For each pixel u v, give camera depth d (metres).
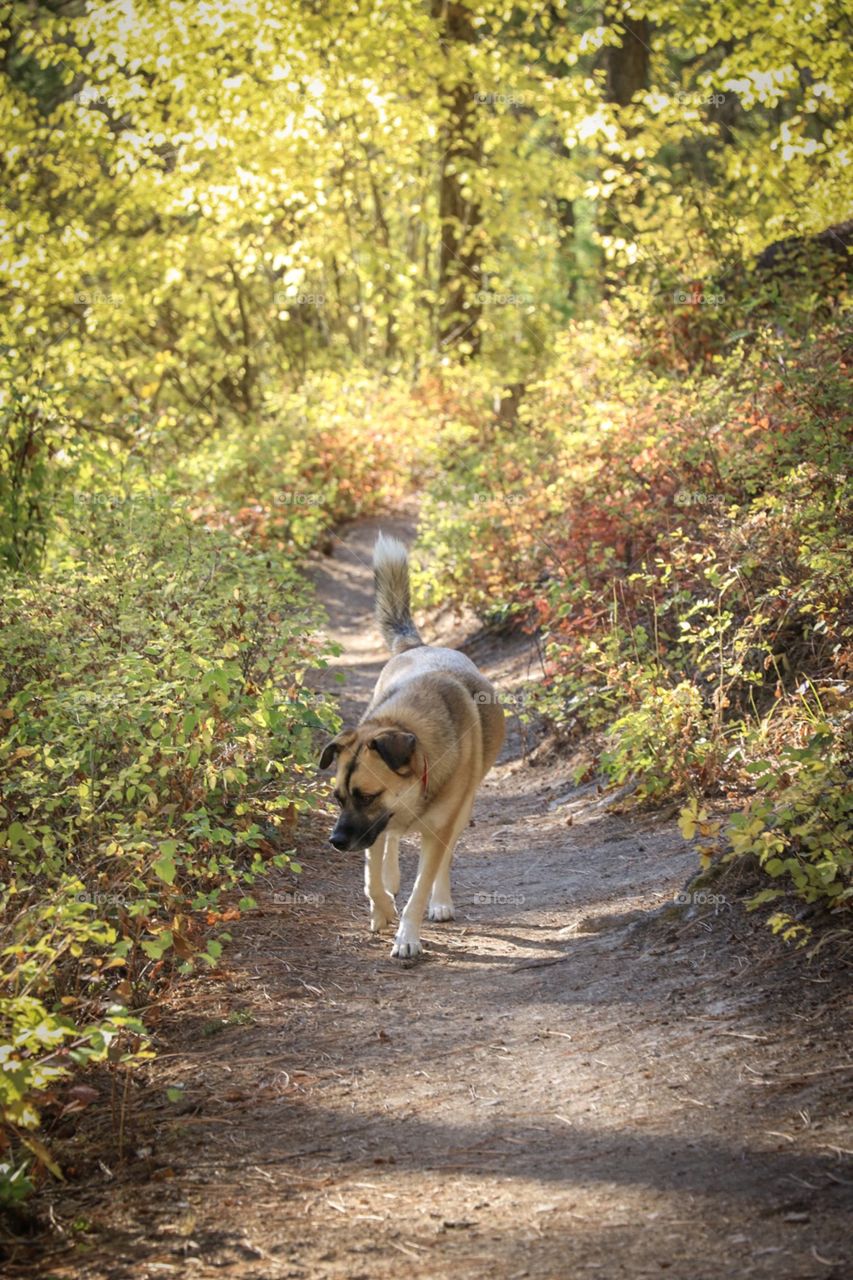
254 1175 3.68
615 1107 3.88
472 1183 3.52
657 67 17.31
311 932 5.89
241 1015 4.86
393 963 5.52
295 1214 3.44
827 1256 2.92
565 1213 3.29
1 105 17.11
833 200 14.27
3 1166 3.56
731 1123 3.67
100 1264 3.25
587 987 4.93
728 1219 3.15
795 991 4.44
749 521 8.03
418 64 19.02
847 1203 3.14
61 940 4.36
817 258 12.11
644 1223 3.19
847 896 4.66
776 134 16.11
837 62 14.08
